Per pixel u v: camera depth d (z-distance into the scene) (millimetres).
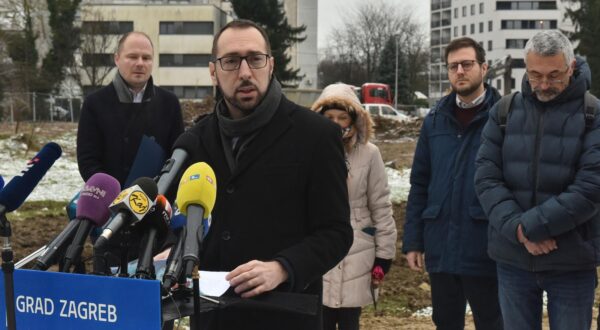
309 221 2938
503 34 112312
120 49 5316
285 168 2912
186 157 2822
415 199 5348
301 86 89125
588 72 4238
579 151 4164
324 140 2936
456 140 5090
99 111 5285
